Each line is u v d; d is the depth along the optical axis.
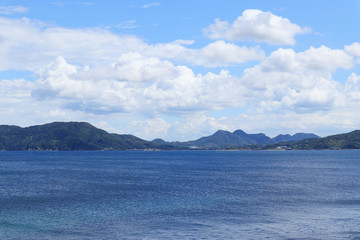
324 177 98.44
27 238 34.19
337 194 63.19
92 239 33.84
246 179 93.38
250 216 43.91
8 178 97.00
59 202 54.41
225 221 41.16
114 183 82.75
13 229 37.50
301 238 33.88
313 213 45.69
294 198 58.53
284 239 33.62
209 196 60.81
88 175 108.06
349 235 34.78
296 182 84.69
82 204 52.59
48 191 67.56
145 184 80.44
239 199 57.50
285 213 45.81
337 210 47.72
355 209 48.41
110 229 37.53
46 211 47.09
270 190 69.00
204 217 43.38
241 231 36.59
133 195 61.94
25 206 50.91
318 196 60.69
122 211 47.16
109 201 55.38
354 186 75.69
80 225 39.28
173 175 108.19
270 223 40.09
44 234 35.53
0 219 42.22
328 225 38.91
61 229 37.47
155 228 37.84
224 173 116.44
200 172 121.88
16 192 66.25
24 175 108.12
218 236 34.78
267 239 33.66
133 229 37.50
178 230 37.09
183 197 59.62
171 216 44.00
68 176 103.94
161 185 78.31
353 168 138.88
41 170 132.88
